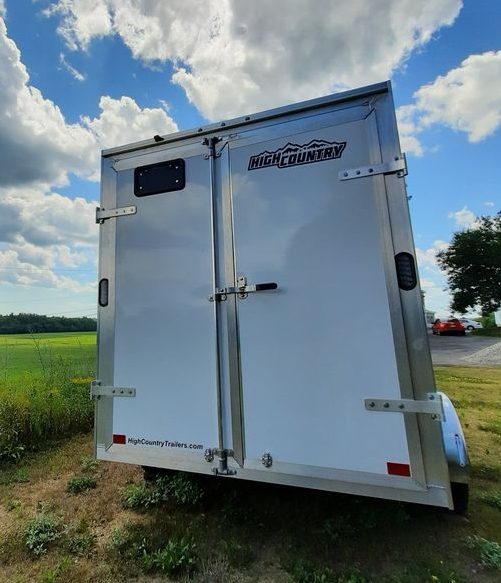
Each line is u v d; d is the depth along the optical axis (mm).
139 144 2557
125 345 2457
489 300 28250
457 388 7270
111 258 2570
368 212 1955
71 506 2865
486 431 4559
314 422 1945
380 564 2072
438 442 1718
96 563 2158
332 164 2059
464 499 2334
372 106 2014
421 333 1796
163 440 2279
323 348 1969
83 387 5172
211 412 2174
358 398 1874
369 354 1880
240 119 2293
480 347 15797
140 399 2371
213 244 2279
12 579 2045
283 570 2029
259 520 2516
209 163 2354
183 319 2314
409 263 1848
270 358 2072
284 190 2146
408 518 2494
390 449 1795
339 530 2375
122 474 3451
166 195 2457
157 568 2076
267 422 2039
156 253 2441
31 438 4340
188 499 2754
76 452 4074
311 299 2021
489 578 1950
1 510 2846
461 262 28859
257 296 2139
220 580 1939
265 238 2160
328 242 2020
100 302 2570
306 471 1935
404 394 1795
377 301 1892
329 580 1922
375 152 1976
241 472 2059
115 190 2619
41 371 5590
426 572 1978
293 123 2168
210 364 2209
